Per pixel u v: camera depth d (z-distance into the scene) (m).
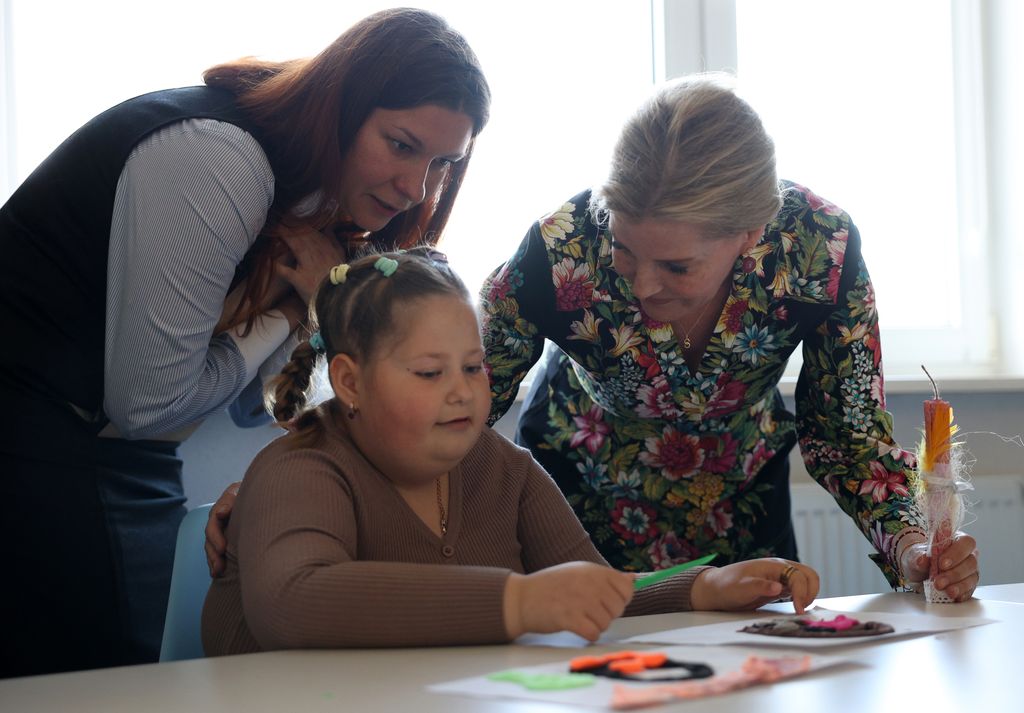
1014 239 2.80
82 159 1.31
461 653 0.88
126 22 2.23
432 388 1.12
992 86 2.85
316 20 2.30
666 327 1.41
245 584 0.98
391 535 1.12
